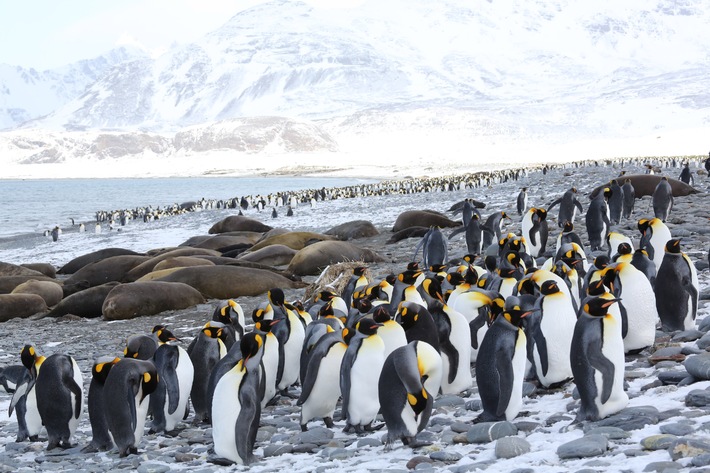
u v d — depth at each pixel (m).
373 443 7.30
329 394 8.20
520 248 12.85
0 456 8.81
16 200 113.88
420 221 31.00
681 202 26.78
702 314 10.55
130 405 8.09
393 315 8.79
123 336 17.00
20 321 21.08
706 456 5.14
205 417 9.39
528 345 8.20
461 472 5.96
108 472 7.43
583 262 11.60
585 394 6.76
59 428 8.87
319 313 10.24
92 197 122.88
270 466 7.12
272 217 52.91
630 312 8.66
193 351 9.36
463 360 8.50
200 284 20.89
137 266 25.69
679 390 7.15
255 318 9.80
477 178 71.00
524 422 7.00
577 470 5.48
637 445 5.88
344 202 61.81
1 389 13.23
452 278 10.31
